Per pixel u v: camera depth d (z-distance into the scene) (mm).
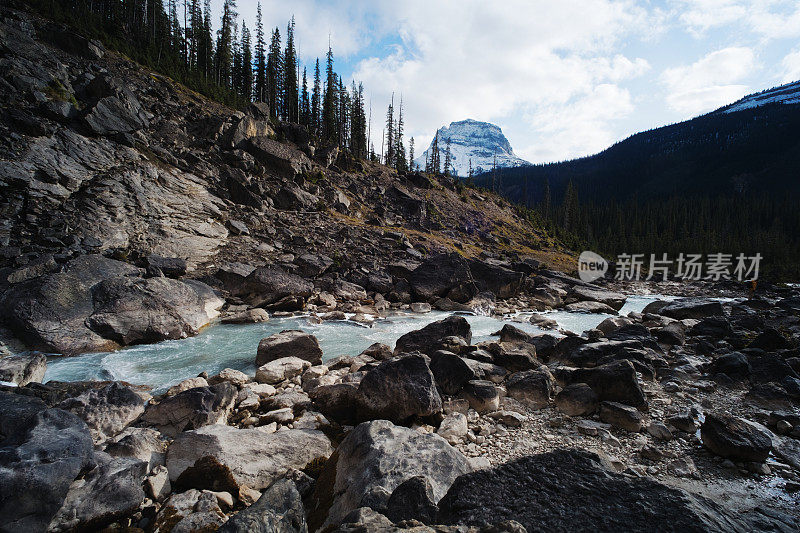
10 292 15867
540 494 4090
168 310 18922
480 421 10305
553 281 45938
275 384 12617
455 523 3846
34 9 49031
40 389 10203
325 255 35750
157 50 64312
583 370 11938
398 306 30641
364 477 5879
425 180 84188
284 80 83875
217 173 40969
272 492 4773
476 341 20594
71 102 34188
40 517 5004
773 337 16125
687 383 12984
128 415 8836
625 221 125562
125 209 27984
